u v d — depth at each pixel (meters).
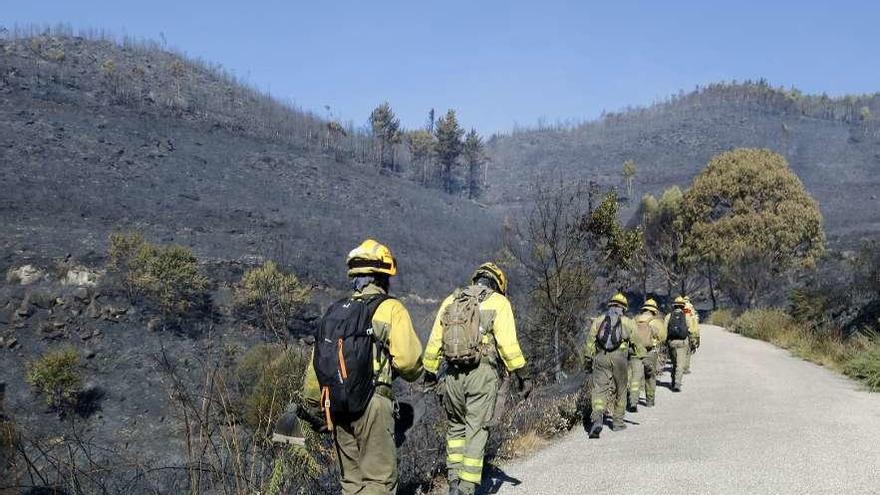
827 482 5.07
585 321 15.15
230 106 169.00
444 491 5.48
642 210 83.38
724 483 5.17
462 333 4.46
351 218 112.31
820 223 54.44
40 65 144.62
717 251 53.44
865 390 10.64
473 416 4.52
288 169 130.88
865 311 17.58
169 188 95.81
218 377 3.90
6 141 92.50
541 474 5.79
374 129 177.88
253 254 64.31
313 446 4.25
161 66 180.38
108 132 112.81
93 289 46.28
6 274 49.12
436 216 132.38
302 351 4.22
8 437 3.14
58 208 70.25
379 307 3.50
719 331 30.84
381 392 3.47
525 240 16.30
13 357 38.41
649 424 8.21
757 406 9.11
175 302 44.75
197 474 3.59
